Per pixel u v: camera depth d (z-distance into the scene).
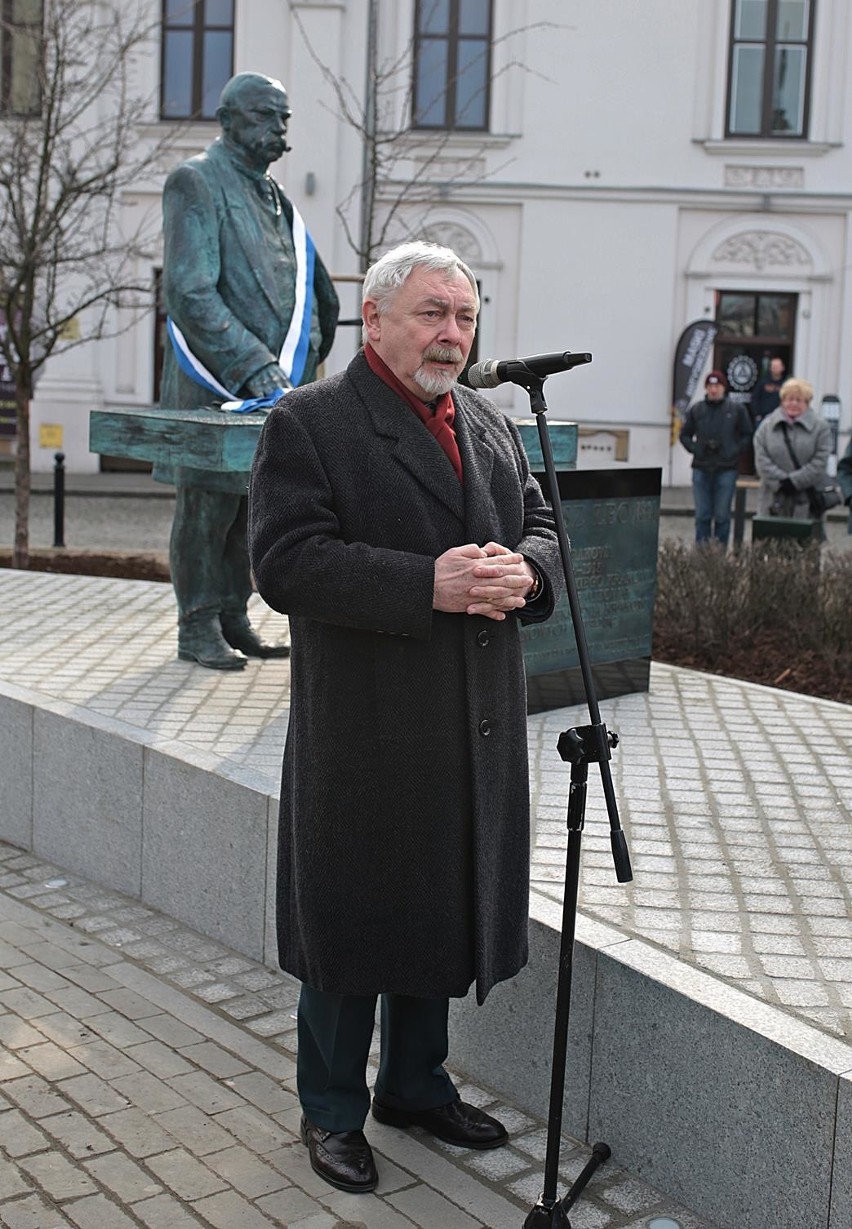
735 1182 2.97
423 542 2.89
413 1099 3.30
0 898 4.84
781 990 3.16
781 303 21.06
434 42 20.50
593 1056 3.27
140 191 20.39
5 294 11.38
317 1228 2.99
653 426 21.17
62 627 6.92
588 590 5.84
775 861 4.06
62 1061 3.68
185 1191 3.11
